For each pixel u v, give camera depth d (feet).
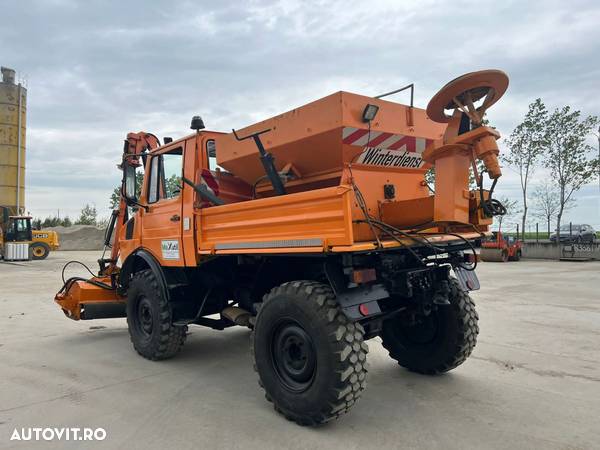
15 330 22.71
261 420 11.67
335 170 12.74
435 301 13.34
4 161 104.37
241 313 15.33
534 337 19.88
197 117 15.58
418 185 14.71
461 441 10.40
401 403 12.69
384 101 12.59
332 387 10.43
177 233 15.93
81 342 20.17
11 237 82.94
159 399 13.16
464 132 11.84
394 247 11.51
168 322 16.38
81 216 190.80
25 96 108.99
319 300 10.81
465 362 16.43
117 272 20.97
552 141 76.48
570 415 11.78
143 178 18.58
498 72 10.61
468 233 13.60
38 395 13.50
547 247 77.36
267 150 13.48
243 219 13.10
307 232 11.02
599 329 21.40
